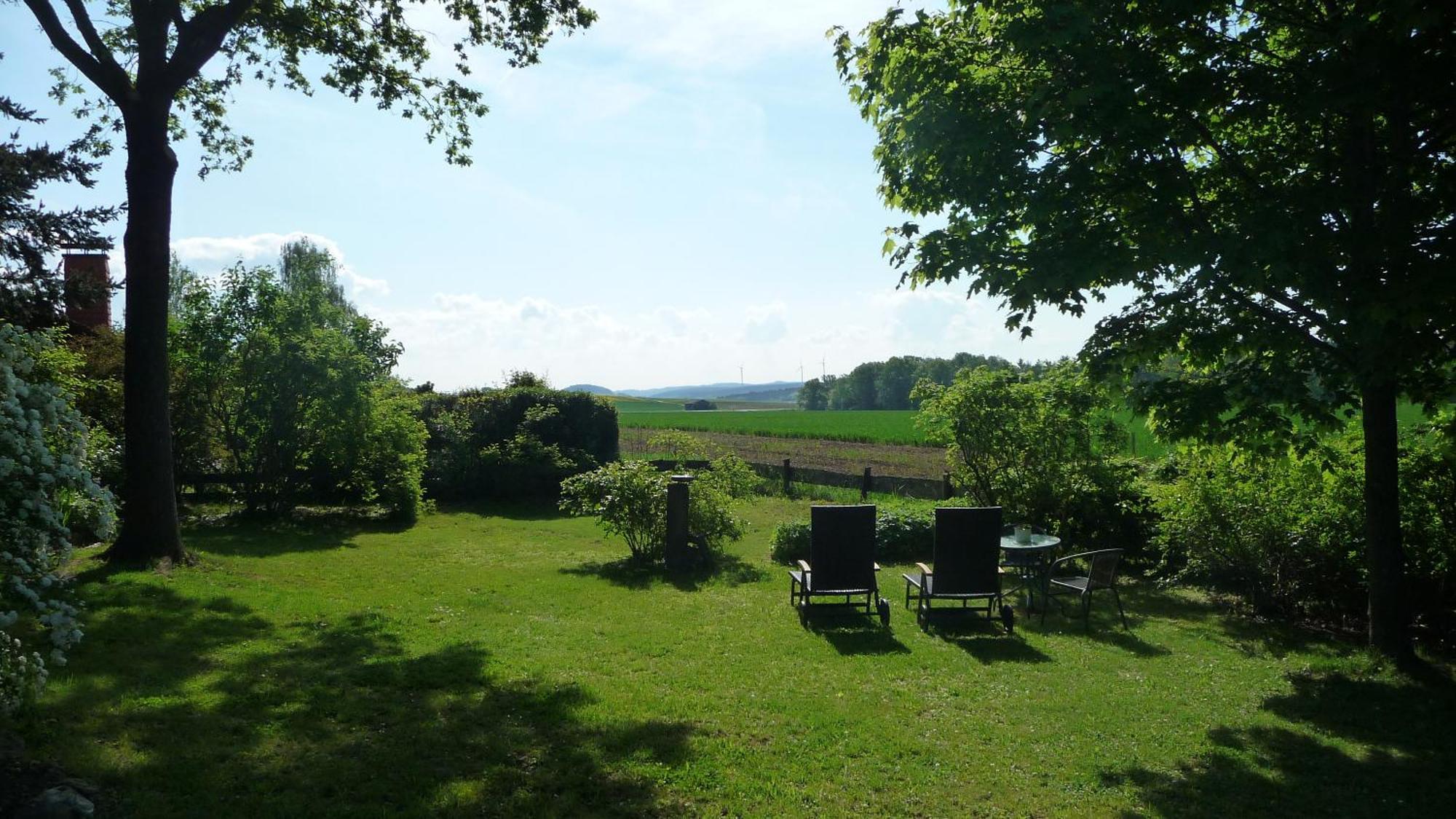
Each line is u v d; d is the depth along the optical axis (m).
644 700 6.07
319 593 9.30
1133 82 6.26
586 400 21.48
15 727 4.58
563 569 11.80
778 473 22.91
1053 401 12.41
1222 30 6.83
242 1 9.75
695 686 6.53
